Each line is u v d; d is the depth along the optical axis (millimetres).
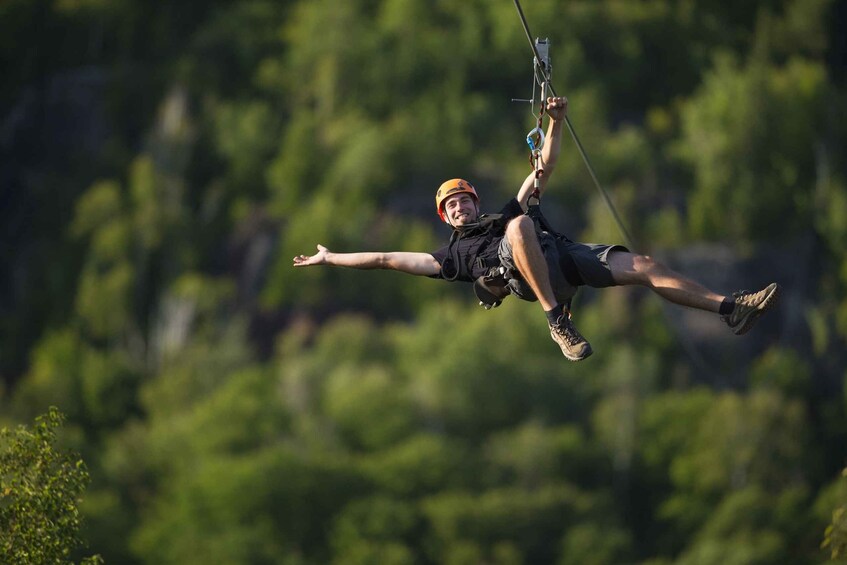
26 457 41406
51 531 40656
